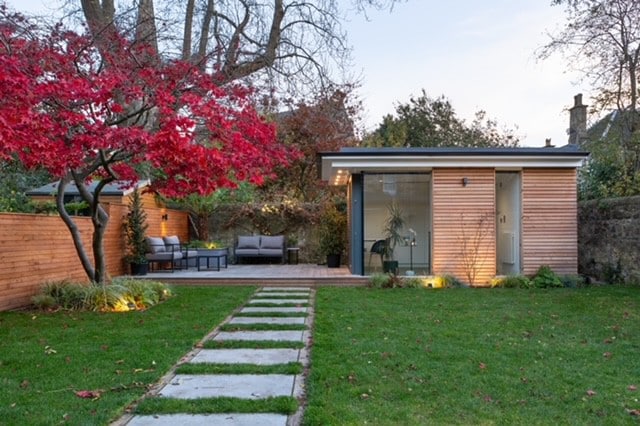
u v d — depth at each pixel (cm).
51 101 541
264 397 343
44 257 817
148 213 1276
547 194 1046
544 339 518
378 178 1145
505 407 322
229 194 1565
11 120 429
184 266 1362
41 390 355
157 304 767
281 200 1670
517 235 1079
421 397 341
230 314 689
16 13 629
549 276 991
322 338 520
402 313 678
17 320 637
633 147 1075
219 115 612
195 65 720
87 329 575
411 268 1148
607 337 527
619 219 1014
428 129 2531
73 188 1259
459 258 1037
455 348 477
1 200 974
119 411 313
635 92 1084
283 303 790
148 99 626
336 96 1681
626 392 351
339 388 360
